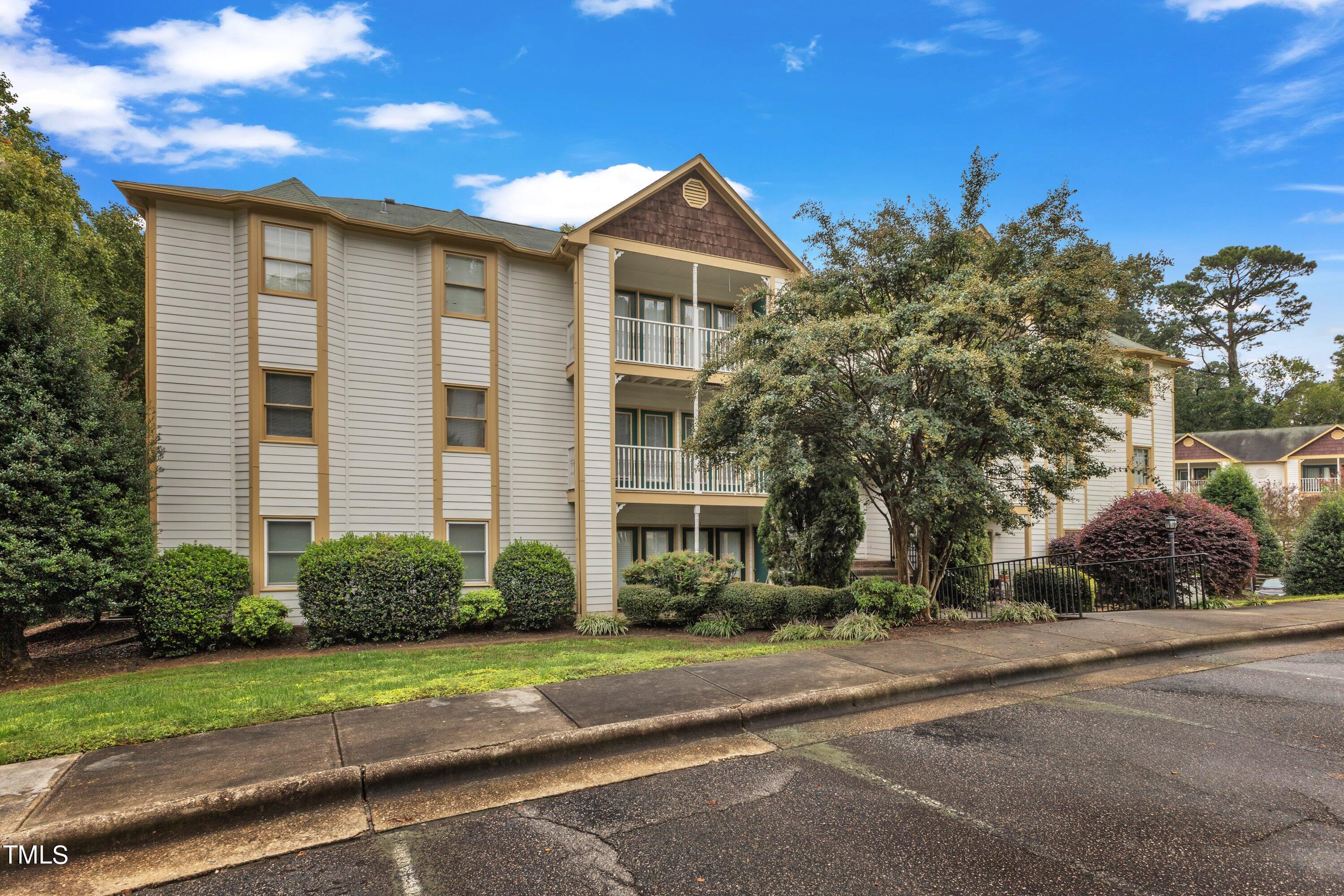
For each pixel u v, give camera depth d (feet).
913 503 29.50
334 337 41.60
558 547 47.14
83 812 12.55
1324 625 31.04
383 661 28.86
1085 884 10.66
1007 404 28.17
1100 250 29.91
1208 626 30.71
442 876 11.15
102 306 52.70
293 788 13.67
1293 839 12.01
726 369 37.81
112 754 15.57
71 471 28.78
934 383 30.60
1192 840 12.02
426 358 44.27
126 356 56.75
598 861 11.60
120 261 59.26
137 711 18.90
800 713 19.40
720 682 21.31
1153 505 44.42
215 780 13.89
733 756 16.53
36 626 39.47
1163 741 17.11
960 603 41.32
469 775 15.23
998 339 29.76
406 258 44.62
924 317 28.09
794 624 34.09
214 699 20.24
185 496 38.19
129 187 37.24
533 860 11.66
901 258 32.60
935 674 22.34
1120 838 12.15
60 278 30.27
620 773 15.51
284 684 22.75
